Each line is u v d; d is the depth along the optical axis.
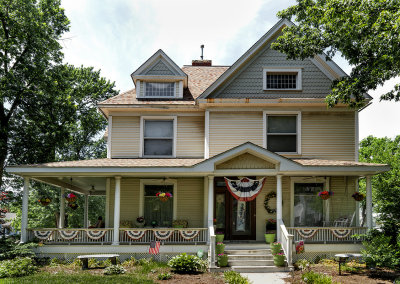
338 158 17.02
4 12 19.52
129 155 17.55
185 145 17.59
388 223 14.43
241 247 14.80
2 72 19.22
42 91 21.09
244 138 17.09
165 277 11.59
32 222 36.25
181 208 17.08
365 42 13.12
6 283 10.62
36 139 21.69
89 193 24.27
